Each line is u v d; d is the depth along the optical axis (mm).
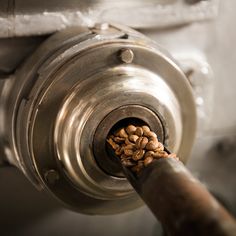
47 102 322
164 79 349
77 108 318
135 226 460
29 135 325
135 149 313
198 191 236
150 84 333
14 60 362
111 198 352
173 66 347
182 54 415
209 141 459
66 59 325
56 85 322
